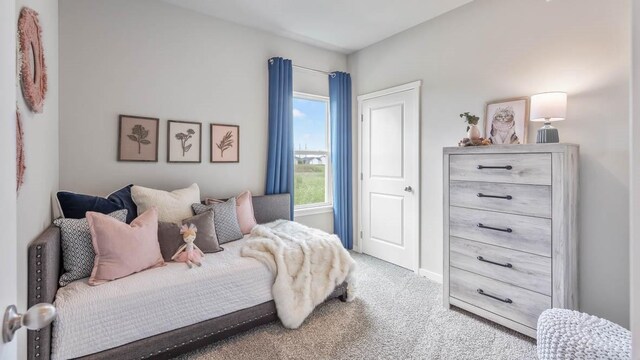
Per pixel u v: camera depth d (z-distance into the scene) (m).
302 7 2.93
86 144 2.50
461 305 2.42
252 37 3.36
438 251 3.13
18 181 1.25
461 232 2.41
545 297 1.97
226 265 2.12
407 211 3.46
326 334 2.14
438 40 3.08
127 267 1.88
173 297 1.83
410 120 3.38
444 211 2.52
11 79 0.67
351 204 4.10
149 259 2.01
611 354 1.30
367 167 3.95
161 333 1.79
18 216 1.30
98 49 2.53
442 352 1.95
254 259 2.25
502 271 2.17
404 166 3.48
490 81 2.67
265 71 3.47
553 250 1.93
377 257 3.85
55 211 2.18
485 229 2.26
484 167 2.26
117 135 2.62
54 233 1.71
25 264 1.42
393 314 2.42
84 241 1.86
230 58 3.22
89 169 2.51
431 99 3.17
